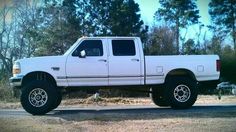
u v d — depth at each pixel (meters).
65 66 14.49
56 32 41.47
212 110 14.57
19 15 40.34
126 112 14.52
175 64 15.00
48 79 14.62
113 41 14.84
